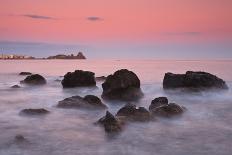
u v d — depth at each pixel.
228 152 15.43
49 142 16.83
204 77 35.34
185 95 34.34
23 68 113.69
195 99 32.66
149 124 19.94
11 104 30.11
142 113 20.36
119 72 31.39
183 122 21.47
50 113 23.64
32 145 16.25
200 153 15.30
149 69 103.62
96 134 18.25
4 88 43.41
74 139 17.39
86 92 38.62
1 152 15.04
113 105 28.47
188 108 26.89
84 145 16.38
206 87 34.81
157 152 15.48
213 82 35.38
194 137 17.97
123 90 30.58
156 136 18.00
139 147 16.17
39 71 92.56
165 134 18.39
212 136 18.20
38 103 30.59
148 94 36.28
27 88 43.25
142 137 17.77
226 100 31.78
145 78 60.97
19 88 43.06
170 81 37.00
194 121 21.86
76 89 40.09
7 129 19.61
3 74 75.50
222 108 27.52
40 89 42.31
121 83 30.61
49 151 15.41
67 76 40.78
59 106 25.33
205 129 19.80
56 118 22.39
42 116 22.84
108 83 31.30
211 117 23.66
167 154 15.18
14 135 18.09
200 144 16.69
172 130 19.30
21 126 20.36
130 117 19.88
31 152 15.20
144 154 15.19
